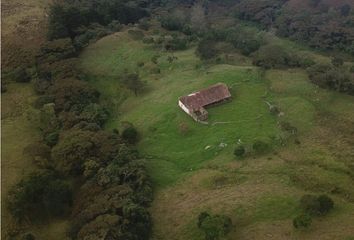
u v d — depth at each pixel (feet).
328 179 238.07
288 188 234.58
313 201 214.07
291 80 344.69
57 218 245.45
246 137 279.08
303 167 249.14
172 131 298.97
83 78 362.74
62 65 364.38
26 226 240.12
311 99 320.09
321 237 200.54
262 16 626.64
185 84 348.79
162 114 315.99
